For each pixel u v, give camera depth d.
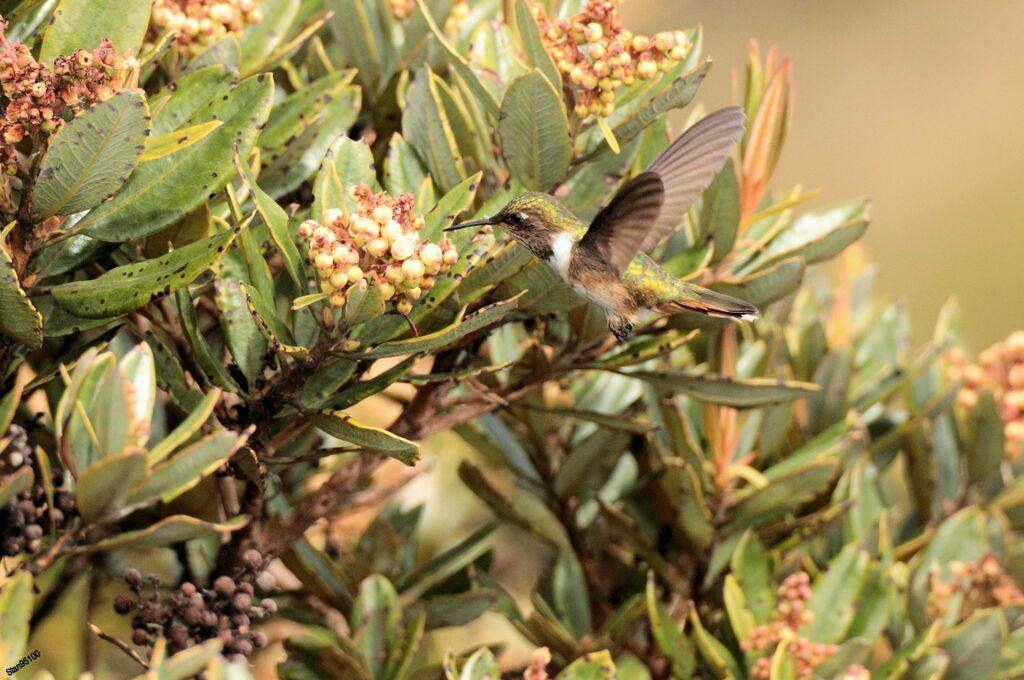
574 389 2.40
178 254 2.24
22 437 2.23
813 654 2.31
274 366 2.26
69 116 2.23
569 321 2.31
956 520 2.38
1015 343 2.40
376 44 2.35
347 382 2.27
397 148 2.30
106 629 2.38
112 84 2.23
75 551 2.22
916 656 2.33
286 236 2.25
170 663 2.21
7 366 2.25
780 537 2.38
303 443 2.32
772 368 2.38
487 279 2.27
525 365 2.35
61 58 2.22
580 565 2.38
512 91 2.28
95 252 2.26
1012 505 2.42
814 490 2.35
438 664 2.32
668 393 2.35
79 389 2.23
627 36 2.28
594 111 2.28
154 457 2.22
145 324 2.29
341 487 2.29
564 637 2.35
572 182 2.32
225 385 2.26
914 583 2.36
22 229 2.23
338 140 2.28
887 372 2.43
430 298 2.26
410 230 2.23
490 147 2.33
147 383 2.23
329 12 2.34
